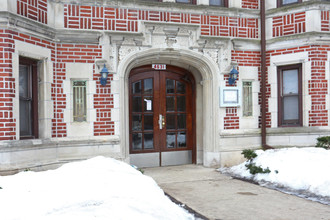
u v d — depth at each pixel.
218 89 8.23
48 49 6.81
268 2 8.52
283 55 8.34
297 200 5.38
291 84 8.48
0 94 5.80
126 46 7.52
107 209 3.95
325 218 4.50
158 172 7.89
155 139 8.63
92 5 7.29
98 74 7.32
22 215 3.87
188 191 6.09
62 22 7.08
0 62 5.81
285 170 6.51
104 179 5.00
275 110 8.46
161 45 7.78
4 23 5.80
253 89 8.55
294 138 8.20
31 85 6.67
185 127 8.91
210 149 8.33
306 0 8.14
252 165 7.17
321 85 8.01
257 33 8.61
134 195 4.60
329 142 7.35
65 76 7.11
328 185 5.63
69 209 4.00
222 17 8.30
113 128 7.42
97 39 7.28
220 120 8.27
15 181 4.83
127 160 7.60
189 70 8.79
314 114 7.99
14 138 5.93
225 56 8.24
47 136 6.74
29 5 6.39
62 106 7.08
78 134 7.19
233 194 5.83
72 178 4.98
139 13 7.65
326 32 7.93
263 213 4.76
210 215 4.70
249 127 8.50
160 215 4.10
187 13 8.01
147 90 8.60
